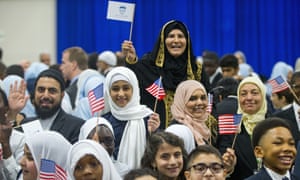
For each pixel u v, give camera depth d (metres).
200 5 18.02
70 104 9.12
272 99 8.90
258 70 18.17
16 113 7.57
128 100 7.04
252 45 18.16
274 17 18.20
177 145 6.14
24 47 17.95
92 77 9.17
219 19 18.06
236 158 7.09
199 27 18.02
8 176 6.46
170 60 7.78
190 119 7.14
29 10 17.94
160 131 6.60
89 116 8.27
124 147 6.89
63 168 5.95
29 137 6.05
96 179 5.61
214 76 11.16
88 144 5.69
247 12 18.11
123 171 6.49
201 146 5.82
